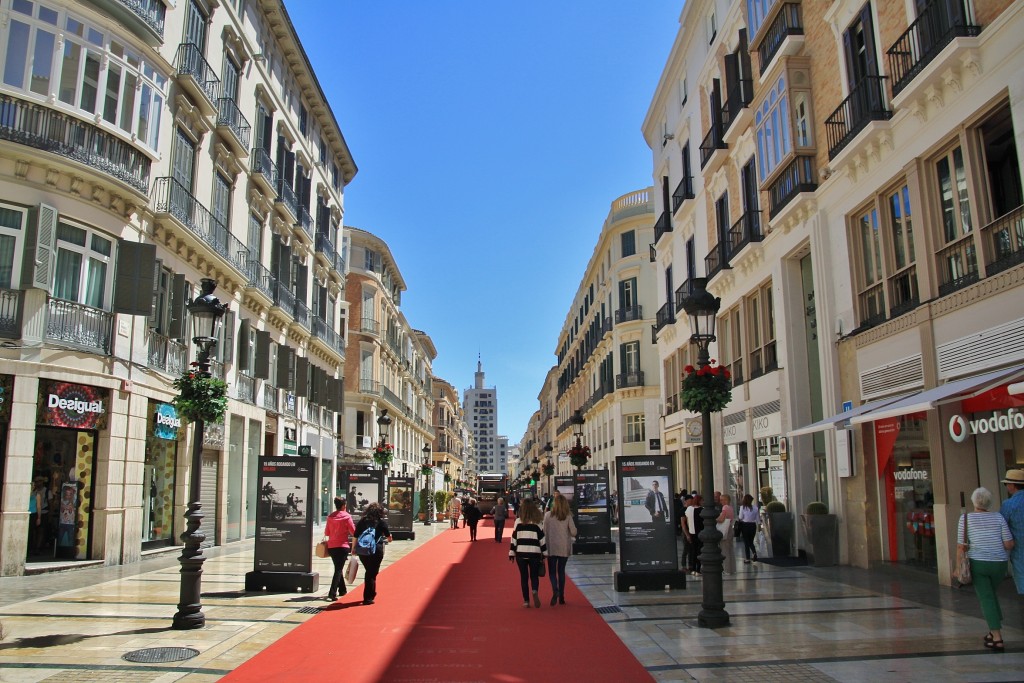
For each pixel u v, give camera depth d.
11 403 14.25
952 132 11.46
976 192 10.99
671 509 12.70
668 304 30.19
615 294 44.62
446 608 10.87
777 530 16.92
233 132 22.50
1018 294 10.01
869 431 14.27
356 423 47.53
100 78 15.98
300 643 8.33
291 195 29.41
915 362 12.47
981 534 7.49
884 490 13.98
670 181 30.47
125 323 16.83
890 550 13.80
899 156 12.95
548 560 11.27
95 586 12.83
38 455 15.62
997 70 10.37
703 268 25.61
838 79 15.33
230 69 23.53
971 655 7.23
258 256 26.28
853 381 14.71
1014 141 10.48
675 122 29.77
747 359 20.83
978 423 10.73
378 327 50.94
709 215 24.77
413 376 68.69
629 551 12.62
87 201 15.77
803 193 16.16
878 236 14.06
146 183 17.55
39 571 14.36
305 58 29.94
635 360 42.97
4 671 6.94
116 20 16.55
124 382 16.66
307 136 33.00
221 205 22.81
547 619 9.86
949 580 11.41
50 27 15.19
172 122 19.09
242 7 24.50
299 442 31.23
